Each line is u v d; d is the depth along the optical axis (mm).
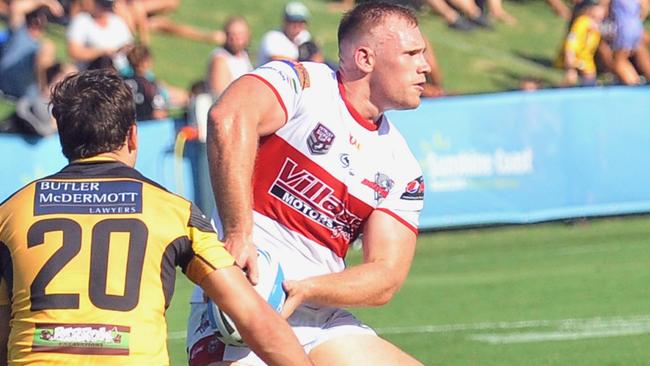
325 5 73750
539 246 43812
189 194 43406
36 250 13000
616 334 30125
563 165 46344
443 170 45281
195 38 64438
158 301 13078
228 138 15039
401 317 32906
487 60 68688
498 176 45750
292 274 16453
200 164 43438
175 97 55625
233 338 15047
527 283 37281
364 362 16453
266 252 15430
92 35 50062
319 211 16453
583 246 43625
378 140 16625
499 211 45812
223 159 14953
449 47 69812
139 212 13250
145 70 44688
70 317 12766
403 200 16891
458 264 41156
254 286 14719
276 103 15703
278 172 16297
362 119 16406
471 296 35562
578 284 36938
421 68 16297
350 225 16812
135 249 13047
